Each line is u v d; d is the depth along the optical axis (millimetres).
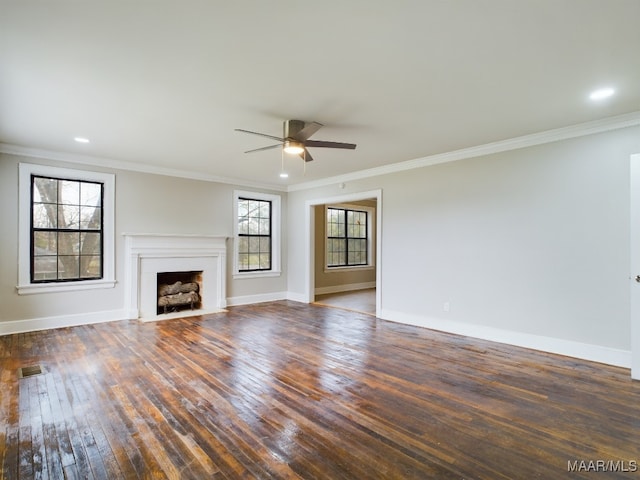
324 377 3139
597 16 1931
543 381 3076
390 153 4781
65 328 4809
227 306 6539
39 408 2537
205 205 6281
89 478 1809
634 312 3170
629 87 2795
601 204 3570
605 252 3549
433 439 2170
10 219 4500
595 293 3607
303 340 4316
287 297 7520
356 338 4434
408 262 5273
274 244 7348
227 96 2971
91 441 2135
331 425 2324
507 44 2213
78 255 5066
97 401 2652
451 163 4770
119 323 5109
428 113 3334
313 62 2438
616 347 3477
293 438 2172
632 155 3229
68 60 2410
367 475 1832
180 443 2115
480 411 2529
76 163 4961
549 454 2018
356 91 2873
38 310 4703
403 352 3873
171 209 5863
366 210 9594
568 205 3777
